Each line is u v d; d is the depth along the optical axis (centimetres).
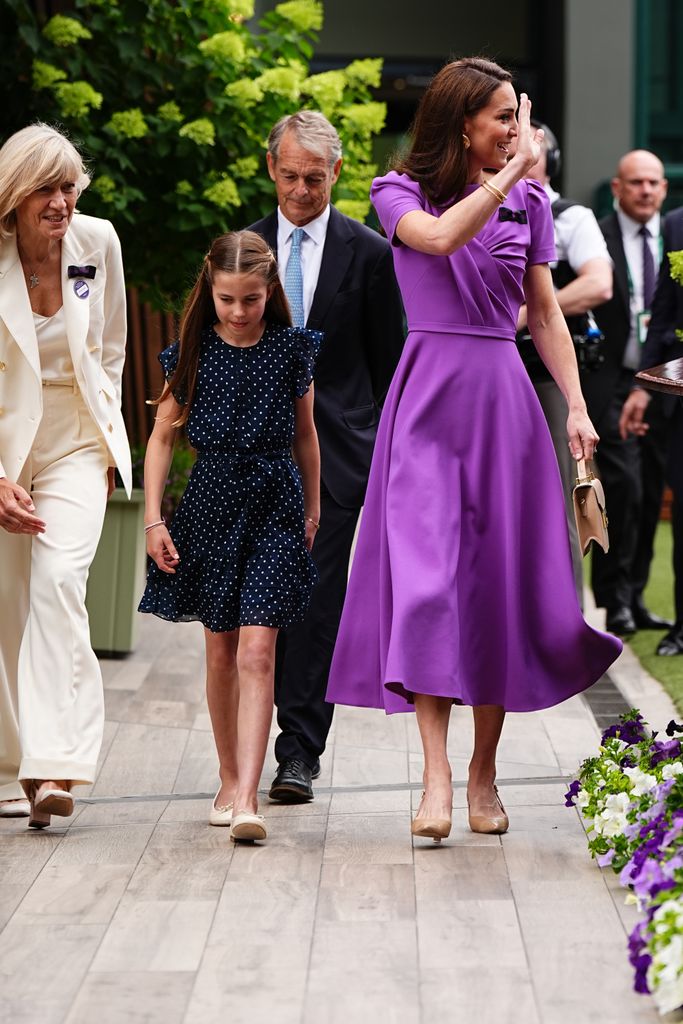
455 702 651
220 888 592
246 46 1122
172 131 1078
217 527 670
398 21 1869
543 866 610
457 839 650
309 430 688
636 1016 470
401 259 653
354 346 775
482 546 647
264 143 1105
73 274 686
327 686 715
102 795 740
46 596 671
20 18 1048
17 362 683
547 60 1822
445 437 646
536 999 483
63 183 660
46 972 513
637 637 1131
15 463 684
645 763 636
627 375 1155
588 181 1698
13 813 707
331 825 678
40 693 665
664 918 468
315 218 773
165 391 674
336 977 504
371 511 666
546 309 672
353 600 667
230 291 649
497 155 640
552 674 651
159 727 874
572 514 951
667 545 1594
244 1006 483
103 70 1097
